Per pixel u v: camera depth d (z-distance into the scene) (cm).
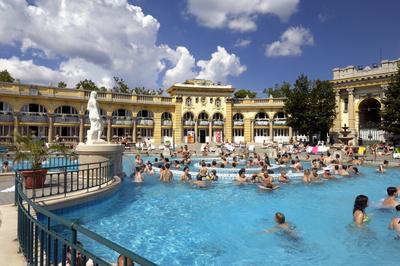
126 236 806
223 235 834
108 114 4362
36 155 1059
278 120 5019
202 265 650
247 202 1221
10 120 3584
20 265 455
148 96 4706
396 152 2881
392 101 3525
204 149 3675
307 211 1093
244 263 661
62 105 3956
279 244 775
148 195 1316
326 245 767
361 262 673
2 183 1216
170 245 754
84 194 950
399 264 662
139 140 4447
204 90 5000
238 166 2331
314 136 4838
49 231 403
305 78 4569
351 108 4366
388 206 1116
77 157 1759
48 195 905
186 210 1087
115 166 1468
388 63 3956
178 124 4856
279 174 1741
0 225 636
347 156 2764
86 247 712
